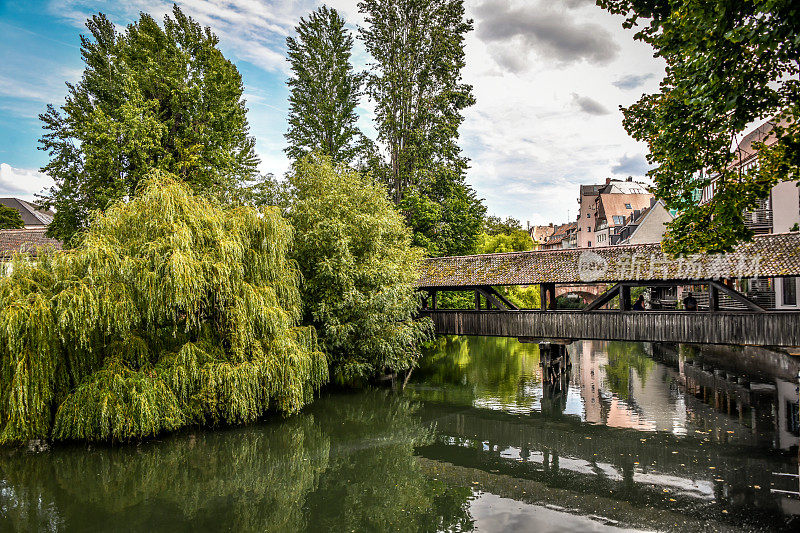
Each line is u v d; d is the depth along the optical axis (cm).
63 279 1084
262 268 1319
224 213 1305
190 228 1184
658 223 3975
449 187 2930
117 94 1917
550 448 1183
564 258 1864
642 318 1636
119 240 1168
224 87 2052
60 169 1936
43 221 5059
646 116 831
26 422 1026
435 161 2917
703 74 645
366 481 986
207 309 1240
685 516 803
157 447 1138
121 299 1075
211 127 2059
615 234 5447
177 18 2064
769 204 2219
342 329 1595
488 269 1986
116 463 1046
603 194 6281
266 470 1037
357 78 2888
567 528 774
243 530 779
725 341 1484
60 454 1080
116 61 1905
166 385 1106
